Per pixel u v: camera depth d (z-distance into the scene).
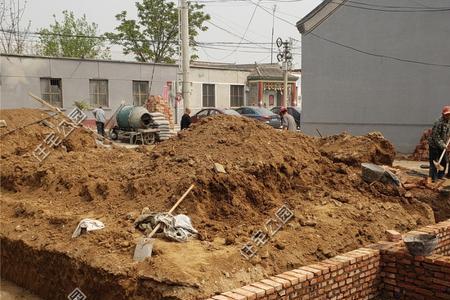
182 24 19.86
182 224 5.95
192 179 6.81
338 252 6.00
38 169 9.03
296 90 45.06
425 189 9.95
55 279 5.98
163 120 22.05
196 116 24.33
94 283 5.36
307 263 5.67
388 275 5.88
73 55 41.78
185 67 19.95
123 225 6.29
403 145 18.75
